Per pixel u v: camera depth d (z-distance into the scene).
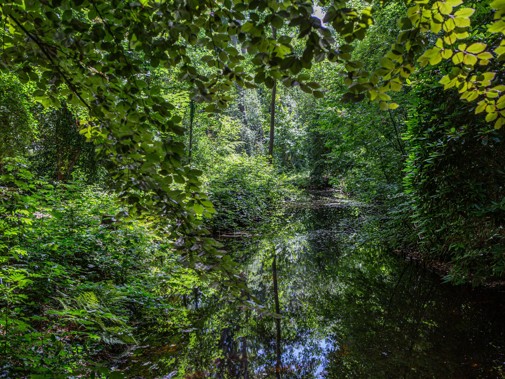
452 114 4.73
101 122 1.60
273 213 15.69
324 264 7.96
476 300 5.38
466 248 5.49
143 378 3.22
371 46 8.97
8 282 2.91
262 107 29.16
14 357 2.35
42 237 4.21
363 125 9.83
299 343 4.16
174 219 1.64
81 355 2.98
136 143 1.52
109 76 1.50
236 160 14.84
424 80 5.45
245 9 1.26
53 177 10.75
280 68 1.20
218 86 1.48
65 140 10.59
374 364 3.65
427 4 1.17
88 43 1.44
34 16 1.39
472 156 4.70
